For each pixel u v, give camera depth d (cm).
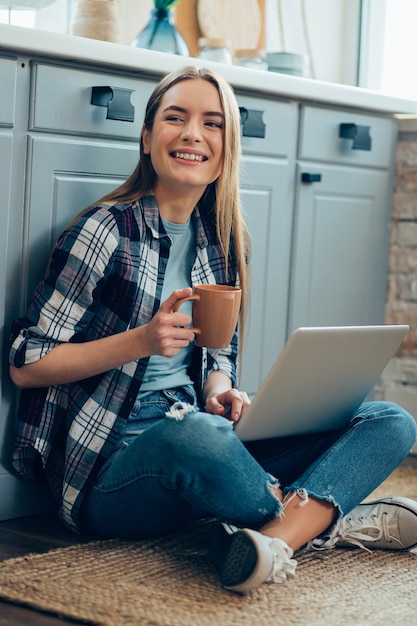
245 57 277
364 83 334
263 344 249
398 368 291
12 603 151
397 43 325
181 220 189
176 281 190
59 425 186
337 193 267
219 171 187
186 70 184
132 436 182
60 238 179
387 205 287
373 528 183
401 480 246
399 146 286
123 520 176
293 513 169
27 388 183
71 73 191
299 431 182
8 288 185
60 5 260
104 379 179
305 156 254
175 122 182
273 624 146
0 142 180
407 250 287
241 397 182
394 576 172
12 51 181
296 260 256
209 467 160
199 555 175
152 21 245
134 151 205
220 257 196
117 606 149
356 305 281
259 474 164
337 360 173
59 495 184
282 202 249
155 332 166
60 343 176
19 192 186
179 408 171
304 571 171
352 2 333
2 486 191
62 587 156
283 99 244
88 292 175
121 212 180
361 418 181
